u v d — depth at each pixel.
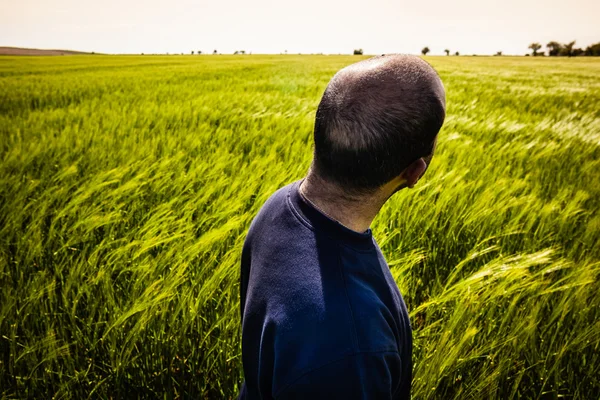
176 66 26.94
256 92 8.91
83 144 3.54
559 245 2.01
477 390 1.23
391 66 0.51
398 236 2.07
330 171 0.53
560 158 3.71
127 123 4.79
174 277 1.46
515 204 2.23
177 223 1.93
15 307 1.48
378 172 0.51
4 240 1.91
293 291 0.51
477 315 1.38
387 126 0.48
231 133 4.27
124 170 2.58
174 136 3.94
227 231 1.71
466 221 2.09
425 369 1.24
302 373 0.45
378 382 0.47
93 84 11.89
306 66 26.86
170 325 1.35
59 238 1.95
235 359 1.33
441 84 0.54
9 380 1.33
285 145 3.71
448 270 1.92
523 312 1.48
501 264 1.61
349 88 0.51
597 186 2.86
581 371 1.37
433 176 2.80
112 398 1.36
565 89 11.94
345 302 0.48
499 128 5.16
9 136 4.17
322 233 0.54
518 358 1.40
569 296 1.52
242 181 2.47
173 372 1.39
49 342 1.30
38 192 2.51
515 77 18.55
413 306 1.63
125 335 1.39
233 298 1.46
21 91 9.63
